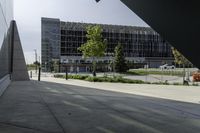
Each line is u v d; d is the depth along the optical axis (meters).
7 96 16.14
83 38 96.75
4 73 21.42
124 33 103.25
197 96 17.75
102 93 18.95
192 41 7.84
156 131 8.41
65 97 16.14
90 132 8.09
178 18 7.80
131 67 99.56
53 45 93.44
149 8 8.30
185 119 10.28
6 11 24.12
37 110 11.53
